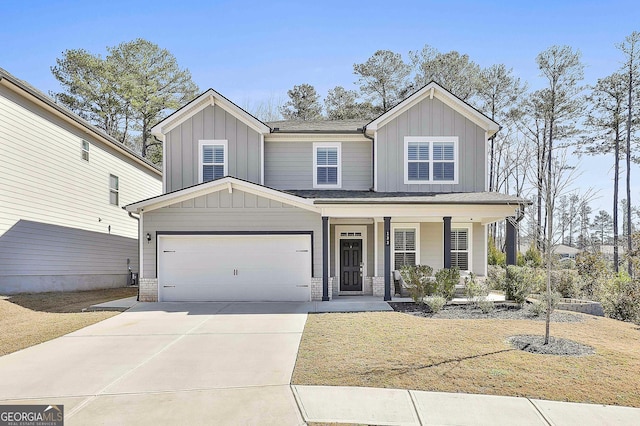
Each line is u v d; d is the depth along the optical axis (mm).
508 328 9242
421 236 16281
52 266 16016
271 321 10594
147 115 33656
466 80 31156
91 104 31859
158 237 14219
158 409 5250
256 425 4816
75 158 17500
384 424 4859
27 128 14680
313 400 5465
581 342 8047
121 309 12578
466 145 15672
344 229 16422
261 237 14258
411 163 15586
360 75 35031
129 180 22359
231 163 15797
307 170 16344
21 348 8164
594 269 17859
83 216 18078
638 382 5984
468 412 5113
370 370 6488
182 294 14180
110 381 6242
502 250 36281
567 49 28469
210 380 6242
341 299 14633
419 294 12953
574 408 5219
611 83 29047
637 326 10398
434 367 6543
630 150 29094
